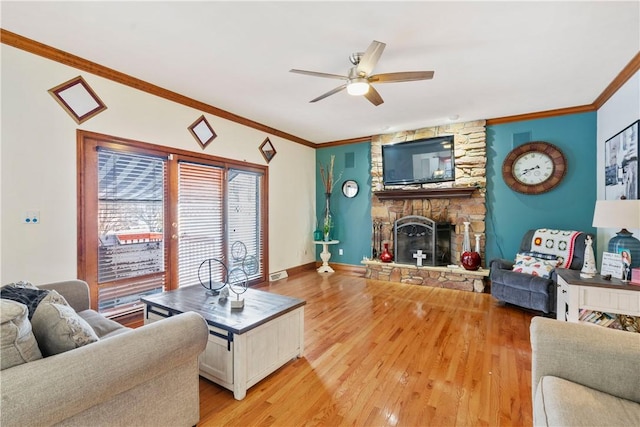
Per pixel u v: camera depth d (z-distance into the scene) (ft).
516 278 11.48
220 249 13.88
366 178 18.95
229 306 7.67
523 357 8.12
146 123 10.88
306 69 9.73
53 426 3.58
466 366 7.68
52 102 8.61
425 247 16.35
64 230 8.87
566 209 13.61
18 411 3.17
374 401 6.32
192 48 8.46
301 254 19.51
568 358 4.55
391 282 16.60
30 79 8.20
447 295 14.03
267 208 16.61
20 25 7.39
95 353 3.92
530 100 12.40
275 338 7.33
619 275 8.25
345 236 19.74
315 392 6.64
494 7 6.64
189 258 12.46
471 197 15.43
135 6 6.66
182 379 5.18
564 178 13.60
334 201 20.11
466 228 15.30
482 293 14.32
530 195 14.32
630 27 7.34
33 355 3.76
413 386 6.84
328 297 13.75
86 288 7.57
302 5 6.61
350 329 10.07
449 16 6.97
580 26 7.32
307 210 20.04
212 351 6.88
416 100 12.36
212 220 13.51
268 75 10.15
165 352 4.57
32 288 5.44
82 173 9.25
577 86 10.99
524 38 7.86
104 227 9.83
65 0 6.44
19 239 8.05
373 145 18.24
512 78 10.30
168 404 4.94
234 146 14.55
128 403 4.38
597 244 12.78
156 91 11.10
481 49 8.40
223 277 13.87
